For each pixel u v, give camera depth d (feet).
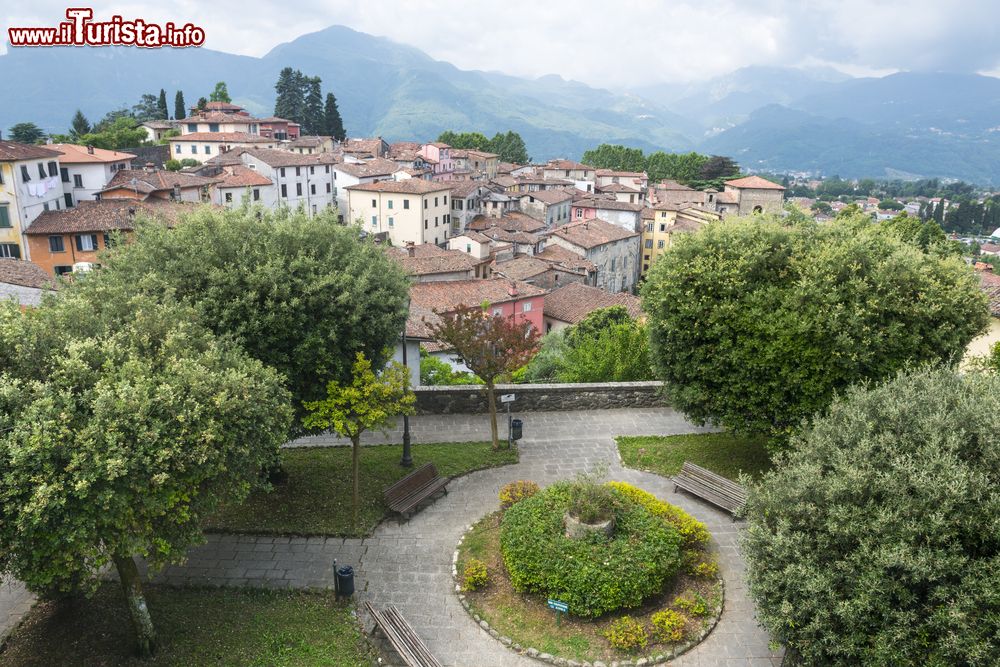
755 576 39.17
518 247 271.28
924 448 36.14
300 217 60.70
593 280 263.08
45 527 32.91
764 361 59.57
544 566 47.34
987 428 35.24
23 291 88.43
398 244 274.77
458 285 173.58
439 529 58.23
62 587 39.86
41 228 166.20
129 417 35.60
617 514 52.11
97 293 46.14
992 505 32.37
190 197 225.97
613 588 45.47
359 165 334.65
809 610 35.99
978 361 60.90
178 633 44.50
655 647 44.19
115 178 218.79
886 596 33.81
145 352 41.65
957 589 32.14
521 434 75.20
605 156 531.50
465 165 439.22
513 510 54.13
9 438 32.14
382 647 44.93
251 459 42.22
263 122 408.46
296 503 61.05
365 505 61.00
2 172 163.22
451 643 44.93
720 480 61.77
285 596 49.29
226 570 51.93
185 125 372.17
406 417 67.51
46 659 41.45
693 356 64.49
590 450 73.51
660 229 355.56
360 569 52.65
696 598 48.01
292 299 53.57
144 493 35.73
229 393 40.45
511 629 45.85
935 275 59.11
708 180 455.63
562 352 122.72
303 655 43.45
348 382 58.95
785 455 60.90
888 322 56.49
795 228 64.23
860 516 35.73
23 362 36.94
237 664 42.22
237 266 54.75
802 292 57.16
